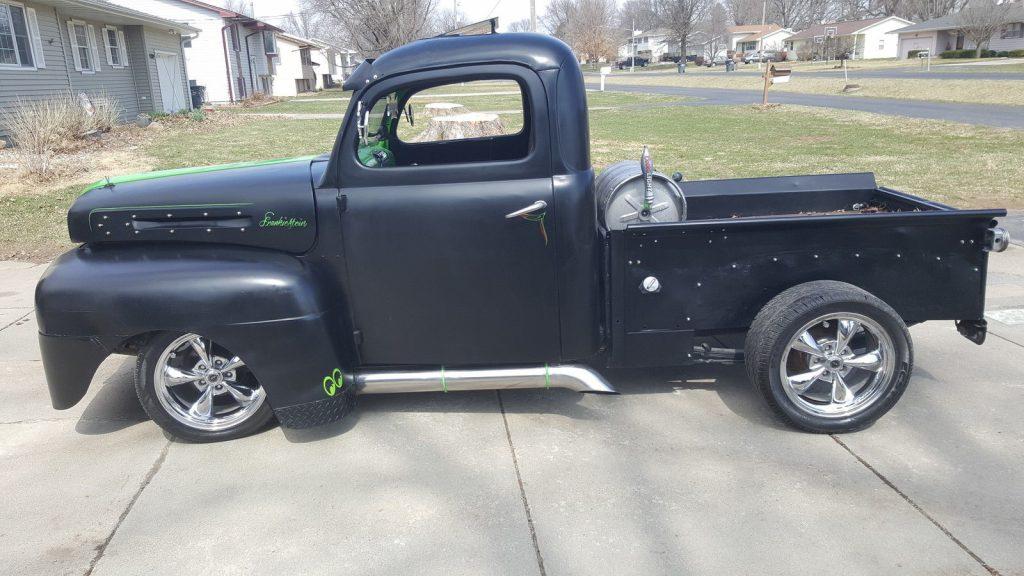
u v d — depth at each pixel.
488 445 3.38
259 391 3.47
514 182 3.22
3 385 4.29
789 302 3.19
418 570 2.55
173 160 12.82
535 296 3.34
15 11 15.64
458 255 3.29
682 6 85.94
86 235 3.41
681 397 3.82
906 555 2.54
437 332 3.42
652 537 2.69
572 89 3.19
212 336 3.19
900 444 3.28
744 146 14.00
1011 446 3.23
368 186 3.28
